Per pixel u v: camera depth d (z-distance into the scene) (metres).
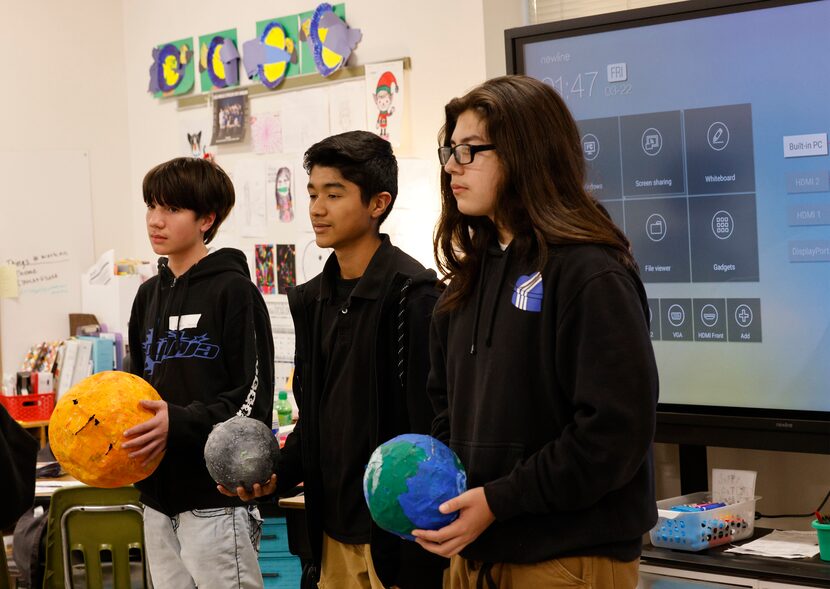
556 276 1.60
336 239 2.20
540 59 3.15
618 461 1.50
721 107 2.85
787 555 2.55
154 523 2.65
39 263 5.02
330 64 4.24
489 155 1.66
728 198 2.86
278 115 4.52
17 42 4.94
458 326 1.77
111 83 5.24
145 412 2.32
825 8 2.68
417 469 1.58
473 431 1.67
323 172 2.20
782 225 2.78
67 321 5.10
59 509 3.02
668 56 2.93
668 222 2.96
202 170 2.73
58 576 3.08
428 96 3.96
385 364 2.11
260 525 2.75
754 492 2.87
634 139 3.00
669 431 2.94
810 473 2.96
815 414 2.74
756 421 2.79
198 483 2.56
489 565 1.66
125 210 5.29
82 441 2.24
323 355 2.23
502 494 1.55
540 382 1.62
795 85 2.74
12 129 4.93
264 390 2.63
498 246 1.75
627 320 1.53
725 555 2.60
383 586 2.04
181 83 4.96
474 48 3.80
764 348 2.82
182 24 4.96
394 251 2.22
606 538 1.57
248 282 2.68
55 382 4.75
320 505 2.20
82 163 5.13
